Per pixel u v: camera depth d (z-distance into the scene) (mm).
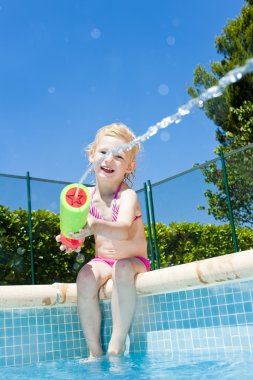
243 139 12305
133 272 2326
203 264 2076
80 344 2434
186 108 885
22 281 5316
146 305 2309
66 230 2314
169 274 2188
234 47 14031
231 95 13422
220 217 6234
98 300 2424
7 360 2160
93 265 2471
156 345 2234
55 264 5570
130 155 2783
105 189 2688
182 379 1351
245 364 1573
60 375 1662
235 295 1975
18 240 5379
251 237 6250
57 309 2418
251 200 6059
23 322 2271
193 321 2117
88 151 2932
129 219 2404
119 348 2211
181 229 6582
